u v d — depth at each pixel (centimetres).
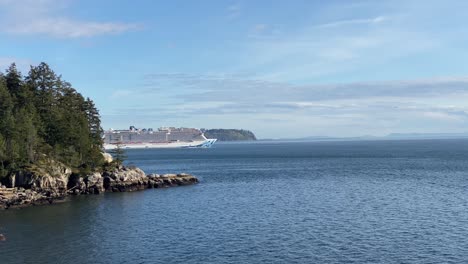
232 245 5472
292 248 5303
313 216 7162
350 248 5275
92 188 10544
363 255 5003
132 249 5378
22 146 9925
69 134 11169
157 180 11794
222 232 6147
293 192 10088
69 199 9550
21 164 9638
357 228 6266
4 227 6675
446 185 10856
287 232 6088
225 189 10969
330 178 13050
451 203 8169
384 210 7588
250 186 11481
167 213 7694
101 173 11094
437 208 7688
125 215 7556
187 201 9062
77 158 11025
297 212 7531
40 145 10650
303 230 6191
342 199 8875
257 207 8125
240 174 15112
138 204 8750
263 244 5494
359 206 8019
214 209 8012
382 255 4994
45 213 7825
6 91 10544
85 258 5056
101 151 12638
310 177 13500
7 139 9931
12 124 9919
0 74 11781
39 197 9162
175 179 12125
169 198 9550
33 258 5075
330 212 7481
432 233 5916
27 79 11938
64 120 11319
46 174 9675
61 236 6062
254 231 6178
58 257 5103
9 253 5272
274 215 7300
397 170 15375
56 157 10581
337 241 5584
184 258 4988
